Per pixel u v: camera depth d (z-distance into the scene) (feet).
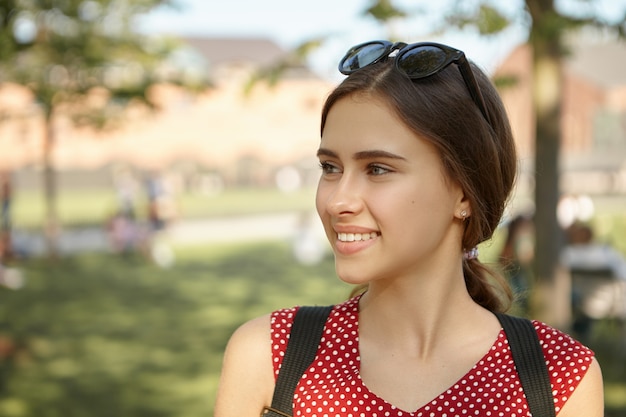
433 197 4.50
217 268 51.57
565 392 4.65
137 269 51.44
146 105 34.94
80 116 46.93
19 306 38.34
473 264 5.30
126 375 25.79
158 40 40.45
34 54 37.63
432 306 4.76
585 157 131.44
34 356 28.27
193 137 136.15
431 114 4.40
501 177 4.75
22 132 51.29
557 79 18.20
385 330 4.82
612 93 135.54
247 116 137.90
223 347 29.81
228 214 97.45
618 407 20.24
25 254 55.98
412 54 4.45
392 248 4.44
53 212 54.70
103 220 85.46
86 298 40.55
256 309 37.42
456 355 4.75
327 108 4.62
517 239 24.20
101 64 38.52
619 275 26.30
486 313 4.94
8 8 19.86
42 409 21.99
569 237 28.63
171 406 22.39
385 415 4.55
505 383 4.64
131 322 34.47
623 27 15.44
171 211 71.97
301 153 142.10
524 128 41.14
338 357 4.77
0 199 57.31
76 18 36.37
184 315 36.01
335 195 4.44
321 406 4.63
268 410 4.73
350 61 4.67
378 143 4.37
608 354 25.18
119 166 133.49
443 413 4.54
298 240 56.08
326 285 44.09
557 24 15.20
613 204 103.30
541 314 18.99
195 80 35.88
